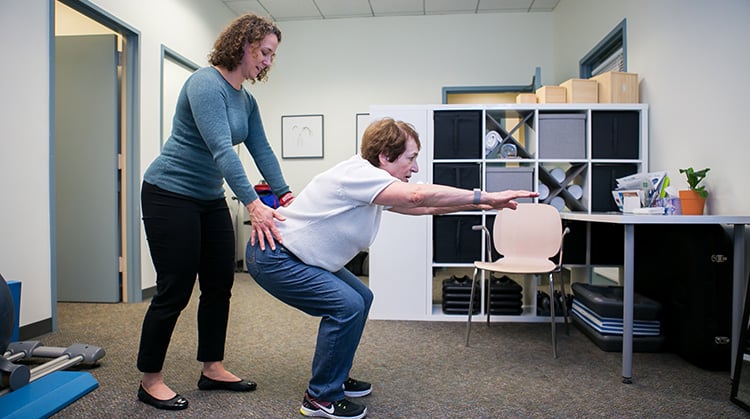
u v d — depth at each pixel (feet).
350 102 16.94
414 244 9.03
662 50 8.66
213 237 5.08
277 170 5.45
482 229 8.23
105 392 5.23
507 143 9.46
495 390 5.41
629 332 5.65
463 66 16.60
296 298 4.49
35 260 7.66
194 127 4.59
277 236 4.38
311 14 16.57
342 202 4.20
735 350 5.81
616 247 8.89
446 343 7.38
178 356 6.56
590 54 12.61
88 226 10.50
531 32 16.38
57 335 7.67
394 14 16.61
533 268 6.98
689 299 6.37
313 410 4.58
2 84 7.18
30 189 7.63
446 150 8.99
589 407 4.94
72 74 10.53
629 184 8.29
